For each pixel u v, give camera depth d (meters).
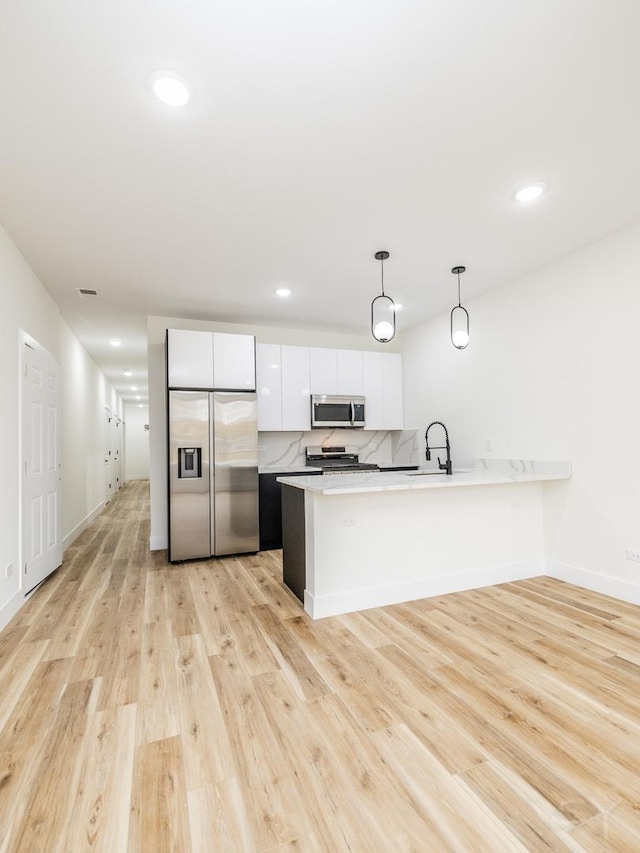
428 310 4.68
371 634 2.53
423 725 1.72
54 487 3.94
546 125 1.96
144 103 1.77
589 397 3.19
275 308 4.54
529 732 1.67
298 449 5.38
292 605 3.00
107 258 3.29
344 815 1.31
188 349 4.21
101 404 7.96
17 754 1.59
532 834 1.24
